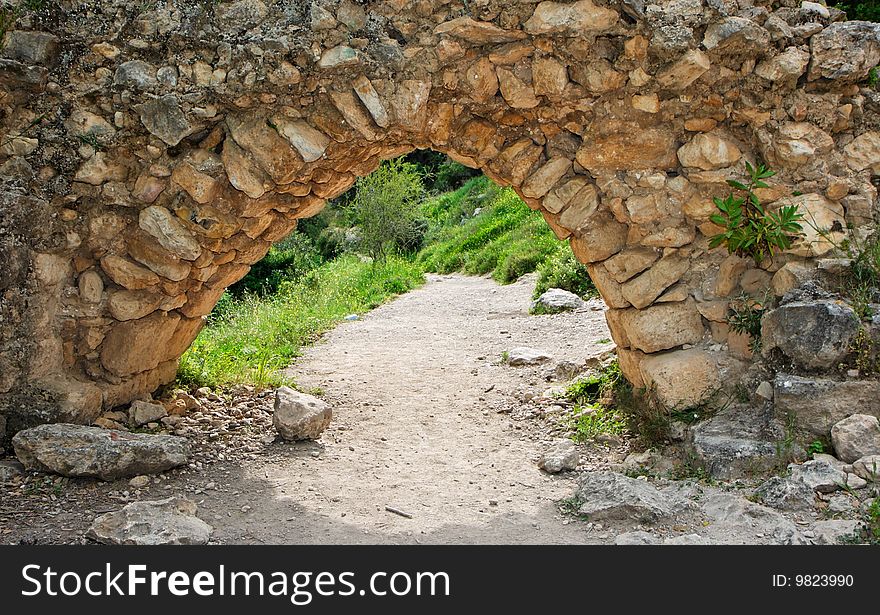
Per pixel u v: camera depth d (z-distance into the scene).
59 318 5.58
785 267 5.31
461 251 20.06
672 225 5.57
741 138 5.52
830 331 4.82
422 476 5.35
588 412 6.27
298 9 5.12
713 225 5.56
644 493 4.52
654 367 5.55
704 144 5.40
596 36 5.15
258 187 5.38
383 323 11.82
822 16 5.39
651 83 5.27
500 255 17.17
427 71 5.23
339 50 5.09
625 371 6.18
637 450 5.50
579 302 11.08
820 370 4.93
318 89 5.20
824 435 4.83
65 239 5.48
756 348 5.35
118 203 5.47
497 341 9.71
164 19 5.22
